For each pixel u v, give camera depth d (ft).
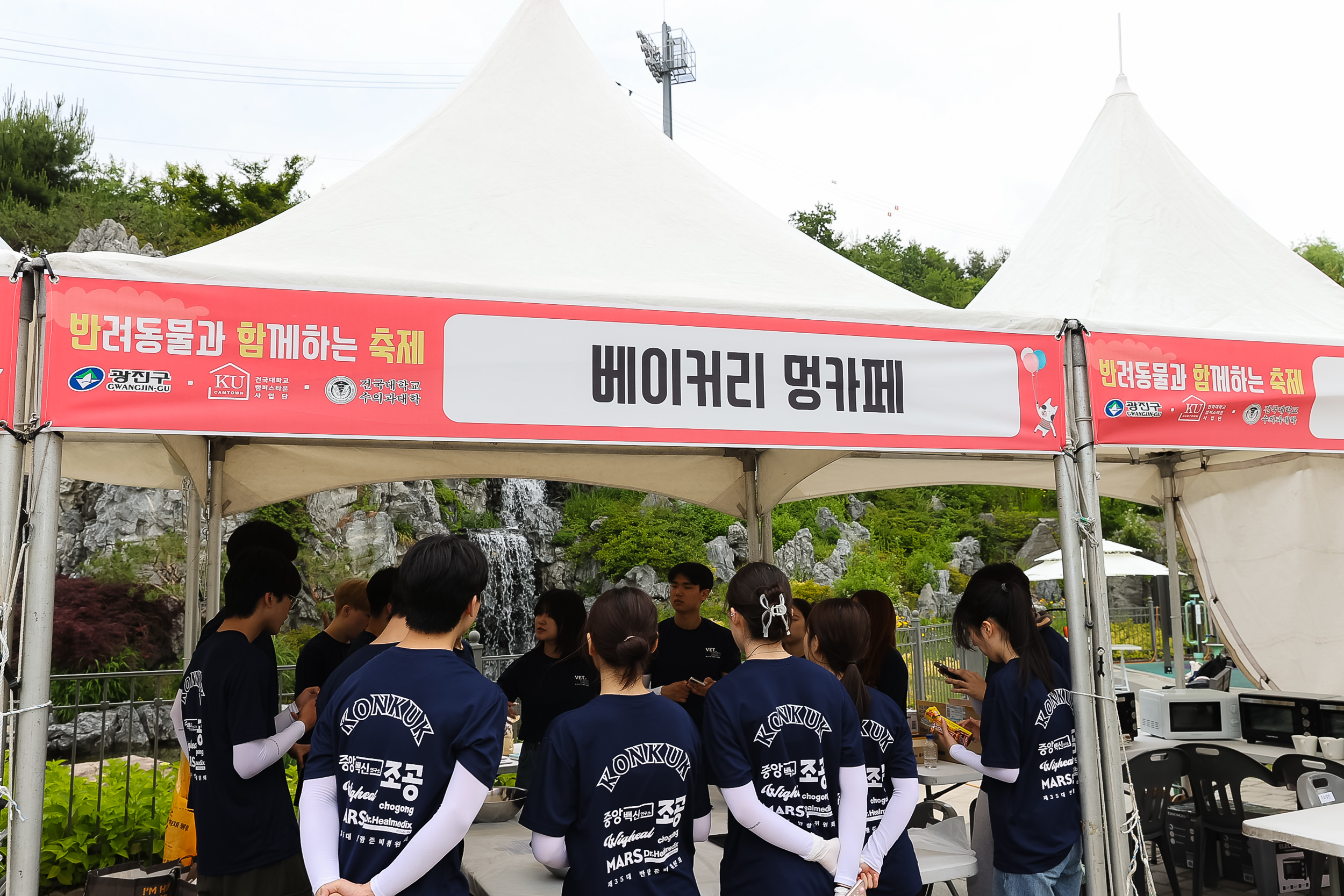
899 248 146.72
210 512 16.48
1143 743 17.12
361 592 12.77
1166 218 14.84
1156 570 47.34
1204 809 14.53
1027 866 9.58
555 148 11.62
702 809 7.62
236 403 8.18
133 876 10.60
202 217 85.97
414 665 6.52
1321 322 13.57
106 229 56.75
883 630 12.09
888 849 8.12
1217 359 11.50
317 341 8.44
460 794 6.12
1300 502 18.58
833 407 9.87
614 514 66.74
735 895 7.50
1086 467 10.73
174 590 40.29
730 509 20.16
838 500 85.30
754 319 9.69
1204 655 46.39
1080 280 14.12
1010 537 88.63
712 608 58.03
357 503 50.80
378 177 10.77
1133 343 11.12
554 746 7.04
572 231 10.59
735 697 7.51
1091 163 16.47
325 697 8.34
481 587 6.82
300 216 10.11
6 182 73.00
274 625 9.39
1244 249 14.97
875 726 8.39
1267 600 19.33
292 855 9.23
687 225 11.25
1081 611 10.52
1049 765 9.78
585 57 13.07
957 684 12.80
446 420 8.71
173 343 8.07
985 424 10.45
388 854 6.21
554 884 8.95
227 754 8.82
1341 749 15.55
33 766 7.43
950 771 13.07
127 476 16.70
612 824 6.98
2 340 7.67
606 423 9.11
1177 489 20.86
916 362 10.25
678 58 108.17
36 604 7.55
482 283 8.93
